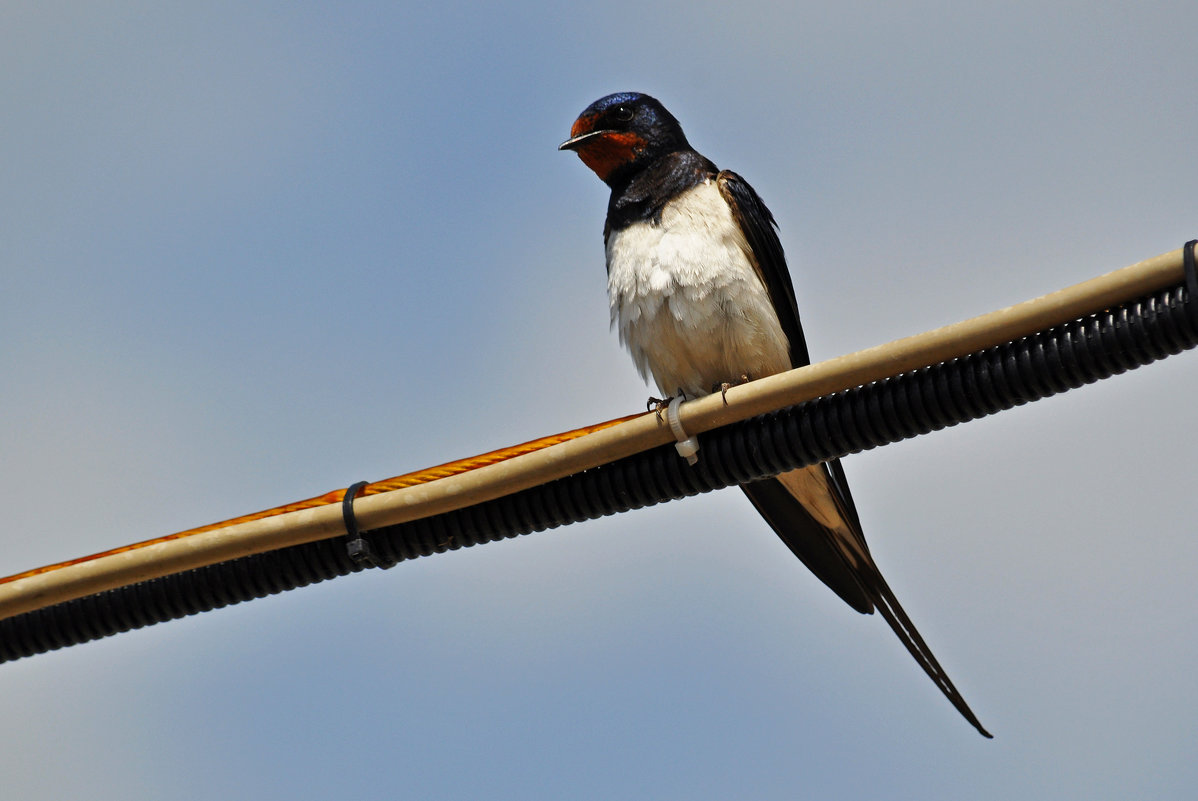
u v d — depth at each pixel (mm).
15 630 9891
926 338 8125
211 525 9344
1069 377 8086
